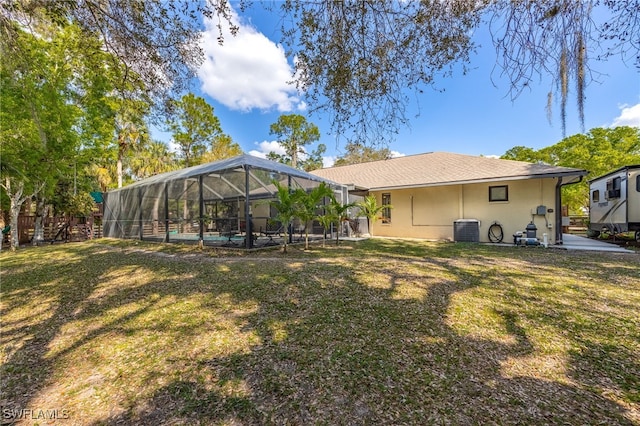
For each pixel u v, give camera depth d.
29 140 8.25
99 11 2.96
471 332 2.86
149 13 2.98
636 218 9.09
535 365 2.28
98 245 10.78
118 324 3.22
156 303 3.87
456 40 2.70
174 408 1.86
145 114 4.27
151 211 11.48
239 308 3.60
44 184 10.32
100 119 9.63
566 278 4.89
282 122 25.83
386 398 1.91
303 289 4.32
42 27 3.75
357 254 7.75
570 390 1.97
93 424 1.74
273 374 2.20
